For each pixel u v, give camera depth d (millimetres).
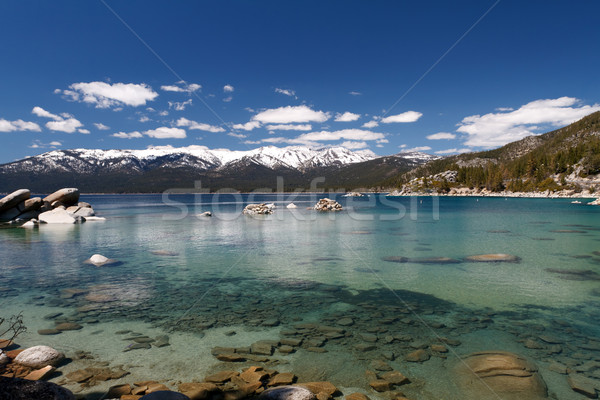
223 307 12094
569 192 138875
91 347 8867
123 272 17344
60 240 28875
